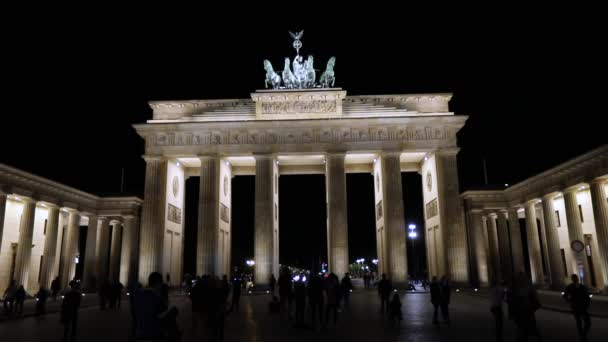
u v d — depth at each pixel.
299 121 73.00
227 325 31.16
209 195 72.94
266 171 73.38
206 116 75.81
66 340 24.73
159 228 72.56
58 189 72.00
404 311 39.81
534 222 75.38
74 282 25.67
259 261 71.25
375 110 75.00
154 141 75.00
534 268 74.25
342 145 73.62
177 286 79.50
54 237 71.94
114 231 88.38
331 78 78.12
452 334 26.72
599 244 57.25
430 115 73.12
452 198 71.62
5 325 34.12
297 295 30.58
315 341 24.39
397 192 72.25
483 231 79.50
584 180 59.47
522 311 19.75
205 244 71.50
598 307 41.12
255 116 75.06
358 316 36.09
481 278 76.75
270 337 25.86
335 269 69.88
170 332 13.60
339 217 71.50
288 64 78.44
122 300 60.16
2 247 68.94
